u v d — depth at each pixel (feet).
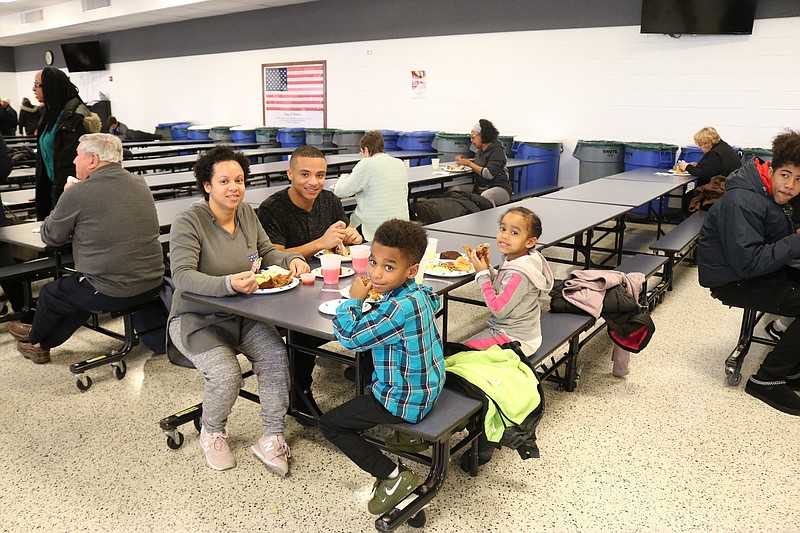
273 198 9.32
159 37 41.81
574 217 12.87
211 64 39.22
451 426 6.26
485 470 7.77
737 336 12.34
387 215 13.15
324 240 9.02
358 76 32.42
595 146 24.25
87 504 7.05
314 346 8.89
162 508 6.98
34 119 42.06
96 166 9.45
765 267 9.39
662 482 7.54
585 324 9.27
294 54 34.81
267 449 7.69
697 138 19.22
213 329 7.77
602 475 7.68
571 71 25.84
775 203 9.60
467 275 8.33
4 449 8.14
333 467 7.82
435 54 29.45
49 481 7.47
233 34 37.37
